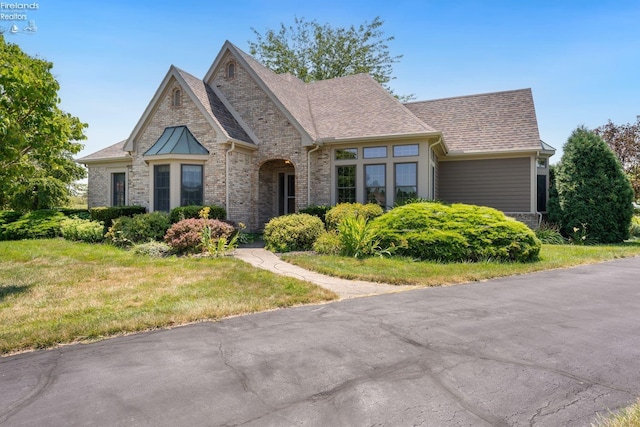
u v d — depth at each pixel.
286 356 3.83
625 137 23.81
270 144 15.86
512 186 16.25
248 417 2.71
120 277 7.88
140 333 4.64
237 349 4.04
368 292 6.82
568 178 15.61
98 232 13.59
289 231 12.01
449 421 2.63
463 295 6.51
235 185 14.95
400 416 2.71
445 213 10.73
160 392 3.09
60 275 8.09
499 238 9.91
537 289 6.97
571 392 3.06
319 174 15.86
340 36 31.89
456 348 4.03
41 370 3.55
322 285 7.32
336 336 4.42
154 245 11.40
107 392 3.10
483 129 17.38
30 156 7.38
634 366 3.57
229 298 6.16
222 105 16.45
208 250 10.90
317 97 18.80
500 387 3.15
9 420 2.68
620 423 2.55
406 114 15.44
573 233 15.20
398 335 4.45
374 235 10.67
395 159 14.81
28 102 6.62
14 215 17.28
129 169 19.64
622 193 15.09
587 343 4.18
